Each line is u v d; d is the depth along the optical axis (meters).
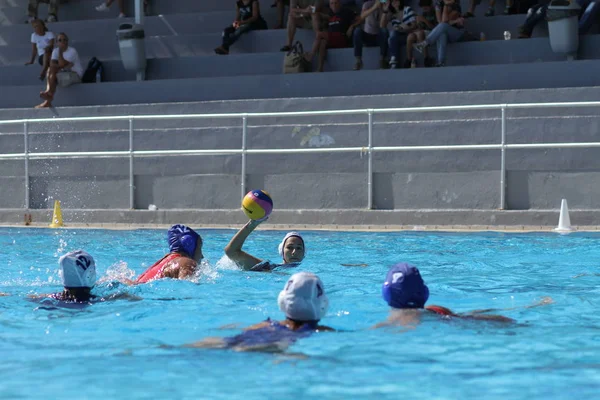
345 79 17.50
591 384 3.66
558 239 11.22
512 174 13.86
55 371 3.93
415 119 14.96
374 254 9.70
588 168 13.51
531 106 13.44
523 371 3.89
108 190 15.95
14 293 6.71
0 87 19.77
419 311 5.00
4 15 23.55
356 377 3.77
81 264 5.97
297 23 19.22
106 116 16.92
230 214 14.38
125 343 4.58
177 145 15.89
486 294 6.62
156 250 10.48
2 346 4.54
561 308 5.80
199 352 4.27
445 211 13.45
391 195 14.45
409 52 17.66
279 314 5.57
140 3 19.78
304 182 14.88
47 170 16.25
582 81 16.05
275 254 10.08
